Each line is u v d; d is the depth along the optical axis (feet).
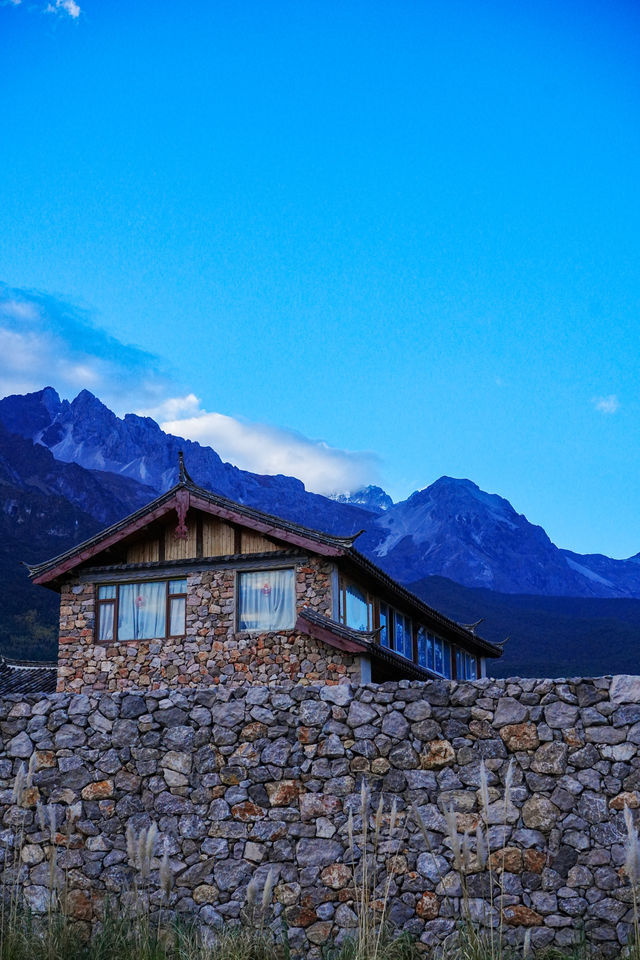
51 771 36.19
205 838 34.35
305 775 34.27
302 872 33.22
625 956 29.32
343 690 34.88
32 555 397.19
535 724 32.86
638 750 31.81
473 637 107.24
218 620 75.66
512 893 31.40
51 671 90.89
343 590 76.69
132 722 36.19
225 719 35.47
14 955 28.89
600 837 31.32
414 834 32.76
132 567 78.59
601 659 377.91
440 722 33.73
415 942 31.55
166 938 31.50
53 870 30.68
